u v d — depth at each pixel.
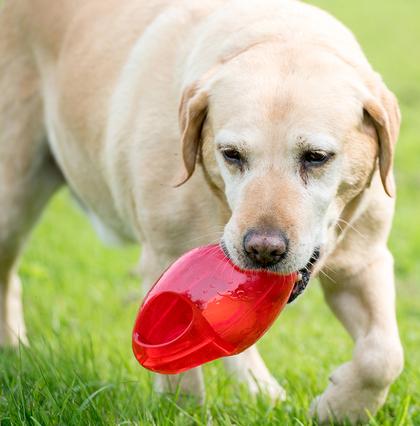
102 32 8.51
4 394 7.36
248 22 6.97
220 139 6.43
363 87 6.57
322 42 6.76
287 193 6.12
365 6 38.44
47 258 13.66
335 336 10.53
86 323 11.07
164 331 6.38
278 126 6.20
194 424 7.15
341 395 6.97
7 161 9.43
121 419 7.03
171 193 7.14
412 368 8.20
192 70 7.05
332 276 7.25
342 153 6.39
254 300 6.14
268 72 6.44
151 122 7.34
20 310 10.06
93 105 8.32
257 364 8.54
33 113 9.32
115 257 14.51
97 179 8.55
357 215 6.92
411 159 20.50
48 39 9.08
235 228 6.10
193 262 6.25
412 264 14.54
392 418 7.21
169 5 8.03
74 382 7.45
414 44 31.91
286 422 7.04
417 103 25.17
